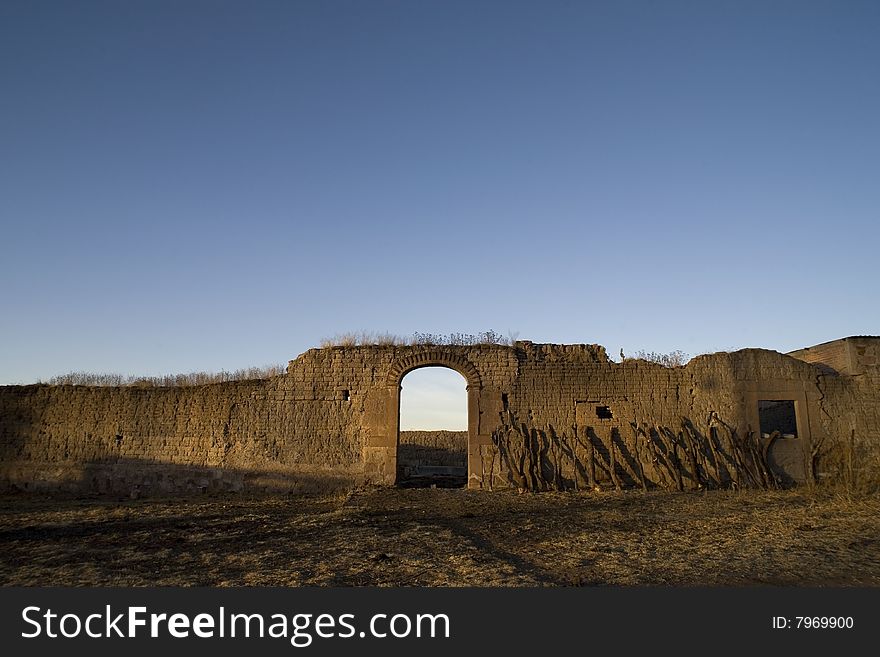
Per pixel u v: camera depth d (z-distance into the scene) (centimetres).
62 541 1259
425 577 925
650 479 2078
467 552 1079
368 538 1214
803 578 909
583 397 2164
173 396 2305
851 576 920
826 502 1673
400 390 2188
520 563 1014
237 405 2212
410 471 3009
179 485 2191
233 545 1184
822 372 2222
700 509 1583
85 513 1680
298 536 1260
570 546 1135
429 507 1658
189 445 2230
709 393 2170
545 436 2120
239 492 2120
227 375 2339
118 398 2348
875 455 2095
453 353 2188
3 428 2412
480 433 2120
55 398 2409
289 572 962
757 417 2142
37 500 2112
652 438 2122
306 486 2094
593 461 2072
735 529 1280
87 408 2366
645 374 2191
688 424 2139
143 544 1207
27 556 1116
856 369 2202
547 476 2073
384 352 2200
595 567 977
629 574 930
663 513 1525
